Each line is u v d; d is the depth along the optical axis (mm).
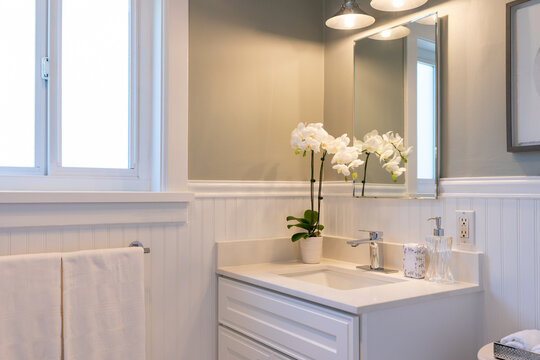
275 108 2082
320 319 1374
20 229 1495
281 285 1526
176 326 1802
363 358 1266
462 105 1604
